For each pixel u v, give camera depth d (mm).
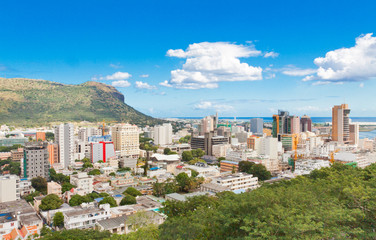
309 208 76938
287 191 90562
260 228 68750
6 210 178250
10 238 143875
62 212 173625
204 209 106500
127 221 141125
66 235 131125
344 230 70562
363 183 107312
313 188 102875
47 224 178125
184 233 86938
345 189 87750
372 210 81688
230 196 107625
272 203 79688
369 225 80938
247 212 77750
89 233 134625
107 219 156875
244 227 69562
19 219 167750
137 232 104250
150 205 186875
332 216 71500
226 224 76125
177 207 142500
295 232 65500
